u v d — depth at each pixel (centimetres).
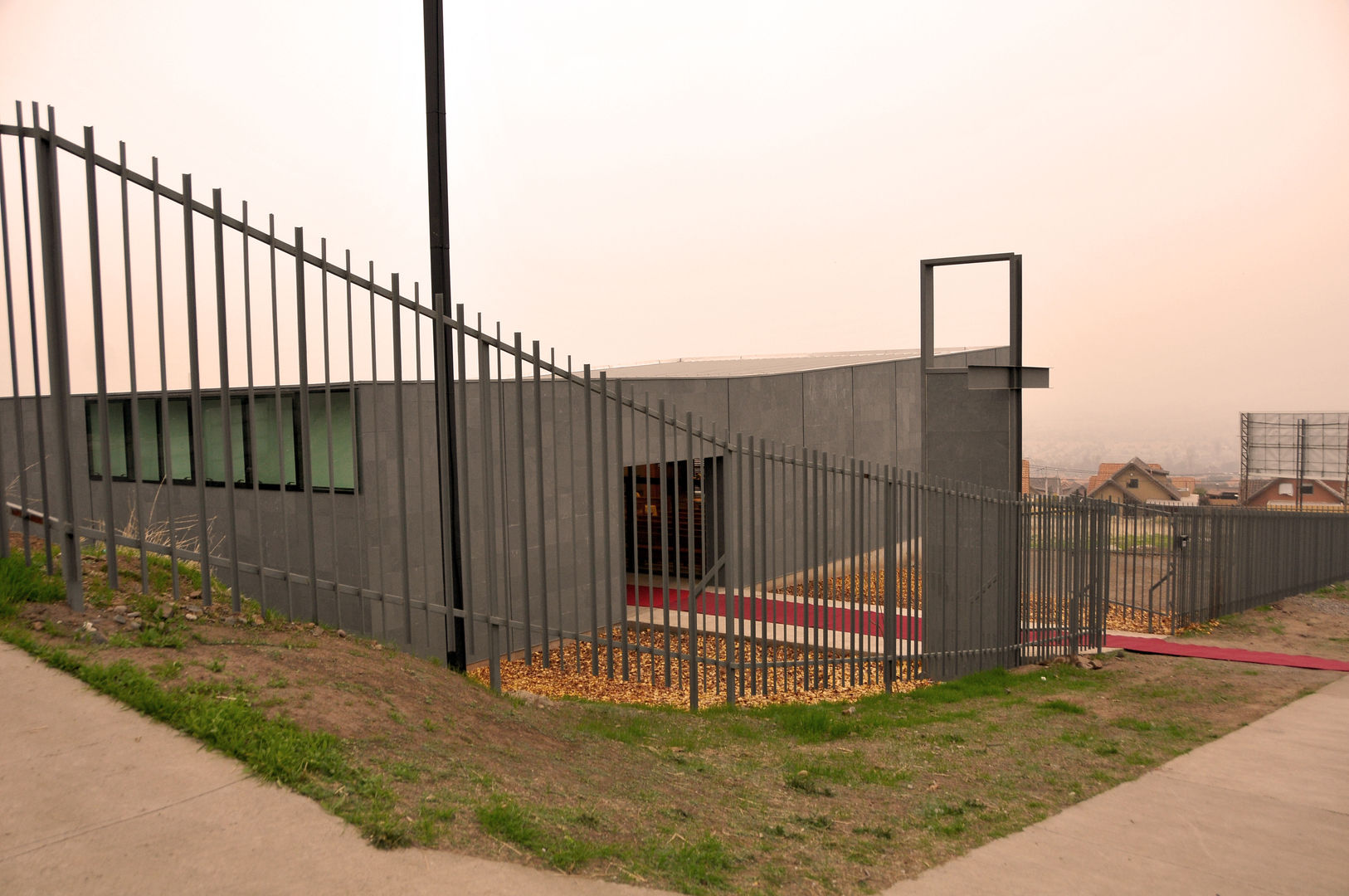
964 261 958
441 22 657
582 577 1210
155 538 588
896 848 393
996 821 437
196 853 277
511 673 970
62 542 435
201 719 351
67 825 282
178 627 451
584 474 1216
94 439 1225
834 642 882
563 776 424
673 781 465
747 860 357
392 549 994
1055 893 349
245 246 479
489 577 605
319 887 269
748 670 934
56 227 435
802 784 486
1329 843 407
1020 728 658
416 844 303
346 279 529
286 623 512
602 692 862
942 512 893
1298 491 3112
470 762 396
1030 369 949
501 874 295
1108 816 444
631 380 1311
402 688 472
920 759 561
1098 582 1018
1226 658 984
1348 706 709
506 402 1115
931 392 980
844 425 1816
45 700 354
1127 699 761
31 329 432
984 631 928
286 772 327
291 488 1020
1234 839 412
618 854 333
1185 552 1177
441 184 661
